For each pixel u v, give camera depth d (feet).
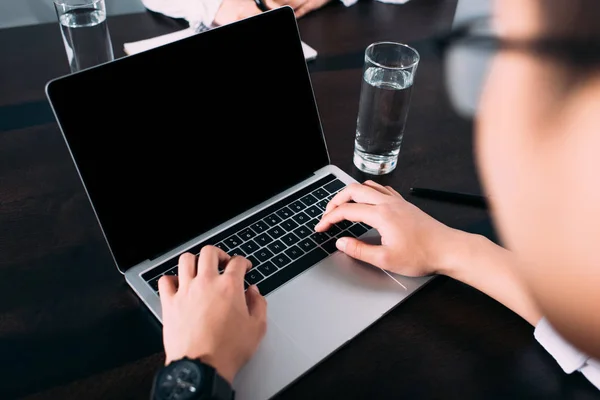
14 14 4.48
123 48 3.33
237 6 3.60
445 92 3.23
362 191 2.35
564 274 2.00
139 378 1.75
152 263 2.09
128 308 1.97
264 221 2.33
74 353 1.81
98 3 3.17
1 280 2.03
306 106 2.57
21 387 1.70
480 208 2.50
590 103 2.50
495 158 2.61
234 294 1.84
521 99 2.77
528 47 2.84
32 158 2.59
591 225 2.16
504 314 2.04
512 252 2.17
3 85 3.00
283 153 2.52
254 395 1.70
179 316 1.77
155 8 3.72
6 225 2.25
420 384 1.80
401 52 2.85
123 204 2.05
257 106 2.40
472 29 3.33
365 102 2.60
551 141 2.50
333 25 3.77
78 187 2.47
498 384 1.81
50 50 3.32
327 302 2.02
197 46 2.18
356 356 1.87
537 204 2.29
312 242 2.26
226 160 2.33
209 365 1.59
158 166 2.14
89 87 1.93
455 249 2.15
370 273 2.15
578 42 2.67
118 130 2.02
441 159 2.79
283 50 2.45
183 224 2.20
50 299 1.98
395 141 2.65
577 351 1.83
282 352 1.82
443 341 1.93
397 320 2.00
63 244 2.19
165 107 2.13
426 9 4.08
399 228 2.17
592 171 2.34
